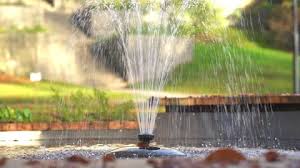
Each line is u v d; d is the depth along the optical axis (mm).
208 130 14070
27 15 34156
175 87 27203
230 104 14047
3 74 31891
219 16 32406
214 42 27000
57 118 17453
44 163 7199
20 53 33031
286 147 13203
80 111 16812
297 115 13477
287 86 32688
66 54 32031
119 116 16797
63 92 28344
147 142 11250
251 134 13867
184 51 27688
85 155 11469
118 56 27969
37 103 26594
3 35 33281
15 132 14391
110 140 14453
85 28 28000
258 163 6750
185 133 14148
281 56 34875
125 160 7363
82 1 25094
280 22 36094
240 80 27766
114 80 28938
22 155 11680
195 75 27516
